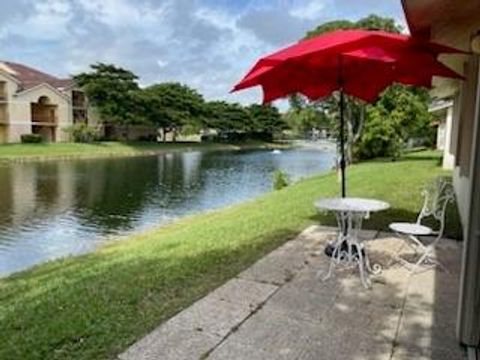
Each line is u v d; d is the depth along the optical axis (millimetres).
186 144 49375
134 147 40875
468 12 3732
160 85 49844
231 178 22406
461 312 2932
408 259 4781
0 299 4242
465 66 6129
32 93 38688
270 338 3055
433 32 4379
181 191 17922
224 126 56188
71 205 14500
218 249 5371
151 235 8172
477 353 2840
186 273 4414
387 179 12719
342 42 3602
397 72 4426
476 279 2873
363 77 4746
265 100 5008
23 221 12023
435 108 16938
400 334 3125
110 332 3129
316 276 4242
